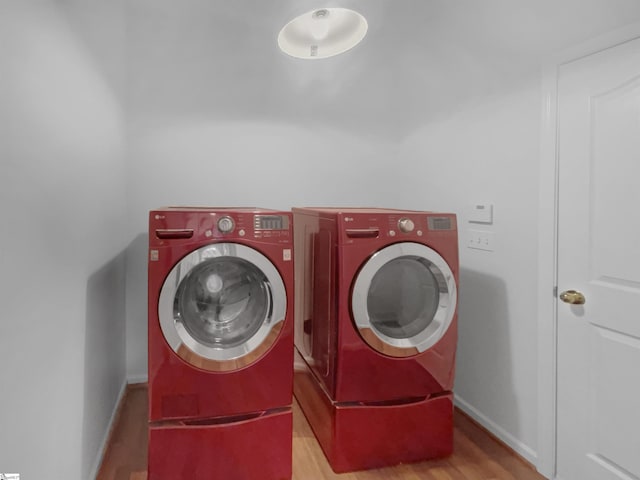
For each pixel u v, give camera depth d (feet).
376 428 6.03
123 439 6.70
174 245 5.12
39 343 3.79
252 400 5.55
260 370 5.55
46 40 4.05
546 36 5.74
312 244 6.93
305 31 6.43
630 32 4.66
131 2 8.14
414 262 6.21
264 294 5.66
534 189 5.98
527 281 6.14
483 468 6.12
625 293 4.84
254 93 8.93
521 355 6.28
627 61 4.72
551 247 5.72
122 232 8.00
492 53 6.75
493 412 6.91
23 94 3.50
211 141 8.75
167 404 5.26
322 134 9.41
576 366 5.46
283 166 9.21
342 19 6.18
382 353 5.92
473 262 7.33
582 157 5.29
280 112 9.12
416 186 9.15
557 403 5.74
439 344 6.16
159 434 5.27
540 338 5.91
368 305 6.22
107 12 6.64
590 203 5.21
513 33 6.31
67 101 4.65
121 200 7.88
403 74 9.50
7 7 3.22
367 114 9.65
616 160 4.89
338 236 5.71
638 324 4.72
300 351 7.80
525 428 6.24
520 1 6.15
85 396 5.29
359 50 9.48
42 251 3.88
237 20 8.71
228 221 5.27
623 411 4.91
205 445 5.40
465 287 7.58
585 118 5.23
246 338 5.64
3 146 3.13
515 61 6.29
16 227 3.34
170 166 8.54
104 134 6.44
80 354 5.07
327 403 6.23
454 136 7.79
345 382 5.85
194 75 8.56
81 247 5.14
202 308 5.79
